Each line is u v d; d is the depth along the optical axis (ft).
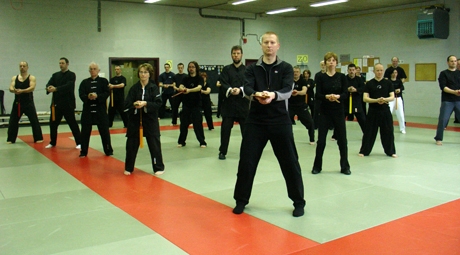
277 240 12.21
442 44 46.91
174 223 13.78
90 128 25.45
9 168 22.43
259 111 14.20
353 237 12.40
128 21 47.98
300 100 29.14
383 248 11.56
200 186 18.58
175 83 41.70
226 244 11.95
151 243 12.09
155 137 20.80
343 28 57.06
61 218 14.37
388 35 51.90
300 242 12.04
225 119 24.32
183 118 28.76
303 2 48.60
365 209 15.11
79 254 11.37
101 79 25.14
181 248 11.71
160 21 50.16
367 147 25.09
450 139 31.53
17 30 41.83
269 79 14.17
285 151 14.15
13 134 30.81
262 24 58.49
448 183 18.79
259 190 17.78
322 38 60.08
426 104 48.91
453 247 11.60
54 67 44.06
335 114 20.16
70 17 44.50
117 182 19.36
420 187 18.12
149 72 20.52
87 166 22.90
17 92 29.96
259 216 14.40
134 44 48.62
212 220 14.03
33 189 18.22
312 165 22.76
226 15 55.11
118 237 12.58
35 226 13.58
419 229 13.05
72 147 29.17
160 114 48.57
